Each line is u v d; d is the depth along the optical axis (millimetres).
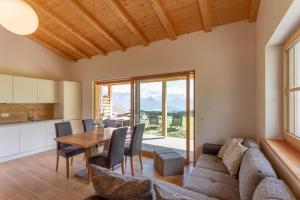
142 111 4629
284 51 2252
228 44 3367
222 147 2953
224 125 3398
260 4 2674
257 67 3014
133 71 4578
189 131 3867
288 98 2209
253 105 3158
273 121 2359
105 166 2848
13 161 3982
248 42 3199
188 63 3771
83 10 3330
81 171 3398
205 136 3578
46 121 4812
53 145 4980
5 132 4008
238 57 3281
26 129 4387
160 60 4145
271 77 2369
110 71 5012
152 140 4559
